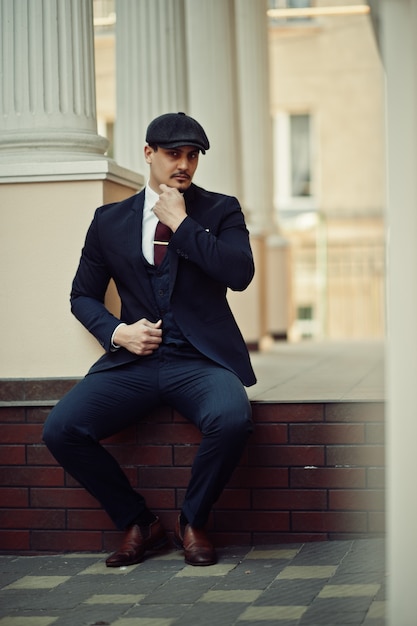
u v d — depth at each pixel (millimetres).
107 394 4633
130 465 4906
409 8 3129
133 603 4004
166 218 4555
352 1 21828
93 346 5117
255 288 10117
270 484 4836
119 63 7230
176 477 4879
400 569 3188
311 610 3754
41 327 5148
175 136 4551
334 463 4801
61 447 4582
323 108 22234
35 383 5098
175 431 4875
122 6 7188
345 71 22141
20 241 5164
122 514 4684
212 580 4281
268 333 11266
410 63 3131
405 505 3180
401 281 3164
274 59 22281
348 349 11102
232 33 9195
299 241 21141
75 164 5109
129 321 4750
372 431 4773
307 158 22438
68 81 5379
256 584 4176
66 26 5391
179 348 4660
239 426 4430
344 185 22250
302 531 4820
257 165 12039
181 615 3809
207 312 4695
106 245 4719
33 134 5297
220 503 4867
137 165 7164
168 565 4570
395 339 3178
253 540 4852
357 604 3791
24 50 5359
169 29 7148
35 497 4984
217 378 4559
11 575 4582
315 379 6566
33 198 5156
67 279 5145
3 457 5000
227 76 9133
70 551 4973
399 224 3158
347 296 21281
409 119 3137
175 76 7164
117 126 7246
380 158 22172
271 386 5875
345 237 22000
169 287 4637
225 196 4836
